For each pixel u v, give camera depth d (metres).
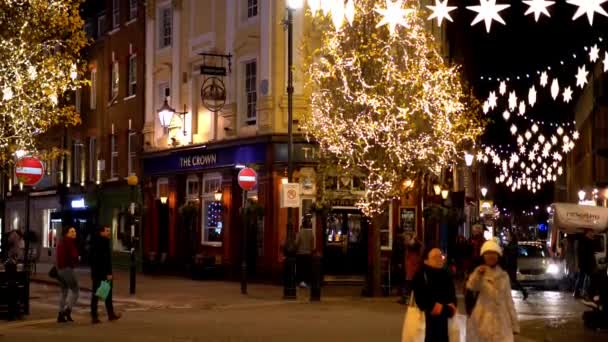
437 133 27.78
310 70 28.61
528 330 18.45
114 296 27.17
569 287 32.16
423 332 11.59
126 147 43.16
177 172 38.06
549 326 19.16
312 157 31.09
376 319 20.20
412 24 27.66
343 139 27.50
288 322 19.53
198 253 36.34
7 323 19.84
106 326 18.94
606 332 18.09
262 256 32.62
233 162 34.00
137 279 35.50
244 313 21.77
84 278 36.19
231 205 34.19
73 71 28.59
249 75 33.97
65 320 20.03
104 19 46.53
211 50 36.00
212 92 34.25
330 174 28.92
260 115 32.56
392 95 27.17
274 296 26.89
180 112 38.06
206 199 36.31
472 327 12.16
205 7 36.75
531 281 32.34
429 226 34.78
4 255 43.22
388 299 25.91
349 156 27.55
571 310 23.45
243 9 34.25
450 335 11.43
